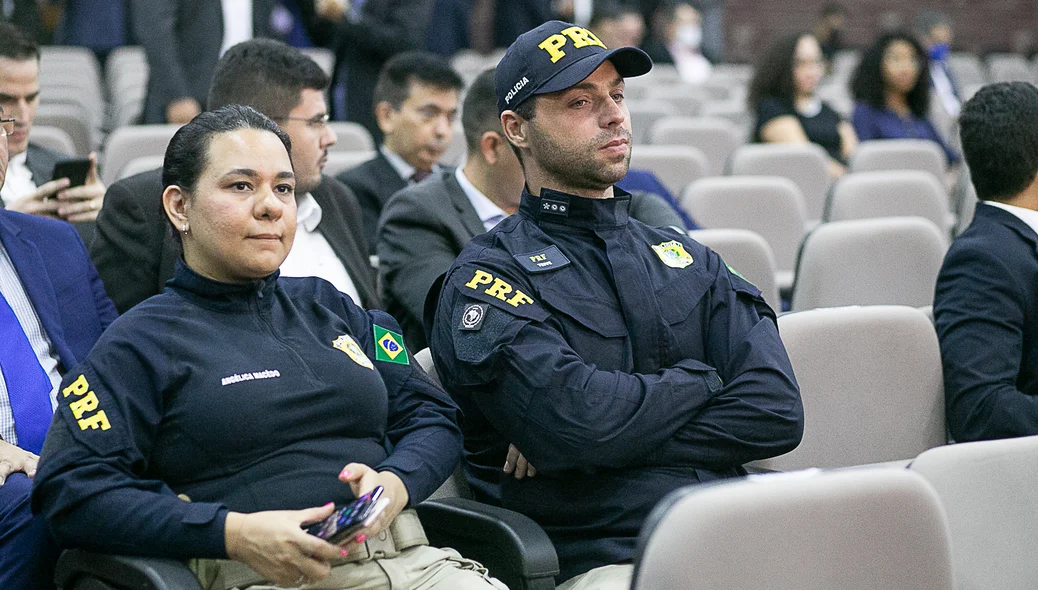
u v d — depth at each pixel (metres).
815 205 7.70
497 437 3.28
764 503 2.22
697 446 3.08
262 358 2.86
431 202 4.47
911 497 2.35
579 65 3.20
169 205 2.93
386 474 2.84
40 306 3.45
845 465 3.61
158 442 2.76
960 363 3.65
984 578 2.82
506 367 3.04
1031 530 2.85
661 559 2.16
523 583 2.86
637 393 3.02
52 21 11.27
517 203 4.55
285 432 2.82
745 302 3.38
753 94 9.01
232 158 2.88
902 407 3.68
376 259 5.29
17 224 3.54
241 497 2.76
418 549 2.96
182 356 2.79
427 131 5.64
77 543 2.65
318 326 3.04
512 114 3.34
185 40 7.23
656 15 14.41
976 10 17.62
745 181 6.38
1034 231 3.74
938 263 5.00
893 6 17.30
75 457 2.65
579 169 3.24
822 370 3.61
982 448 2.88
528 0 13.31
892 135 8.88
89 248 3.92
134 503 2.60
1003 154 3.82
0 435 3.31
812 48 8.81
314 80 4.12
